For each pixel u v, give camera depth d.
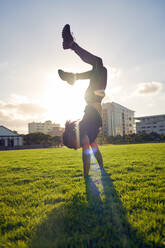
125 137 53.53
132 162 4.60
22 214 1.50
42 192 2.12
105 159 5.76
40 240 1.09
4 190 2.31
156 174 2.88
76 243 1.06
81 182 2.50
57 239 1.09
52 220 1.33
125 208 1.49
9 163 6.04
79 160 6.09
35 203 1.72
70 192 2.00
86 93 2.10
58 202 1.73
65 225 1.25
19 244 1.06
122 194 1.89
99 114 2.16
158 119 83.44
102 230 1.17
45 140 54.16
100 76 1.97
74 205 1.59
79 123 2.23
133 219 1.31
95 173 3.14
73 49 1.97
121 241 1.04
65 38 1.92
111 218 1.33
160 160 4.83
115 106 89.88
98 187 2.15
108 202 1.64
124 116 96.56
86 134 2.27
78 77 2.01
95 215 1.38
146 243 1.03
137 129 86.81
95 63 1.95
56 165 4.84
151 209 1.47
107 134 84.12
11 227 1.30
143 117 85.31
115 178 2.68
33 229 1.24
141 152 8.54
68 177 3.01
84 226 1.23
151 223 1.22
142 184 2.27
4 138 44.78
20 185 2.61
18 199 1.90
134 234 1.12
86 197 1.79
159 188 2.04
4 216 1.47
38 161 6.23
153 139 49.28
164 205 1.50
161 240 1.05
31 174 3.51
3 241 1.11
